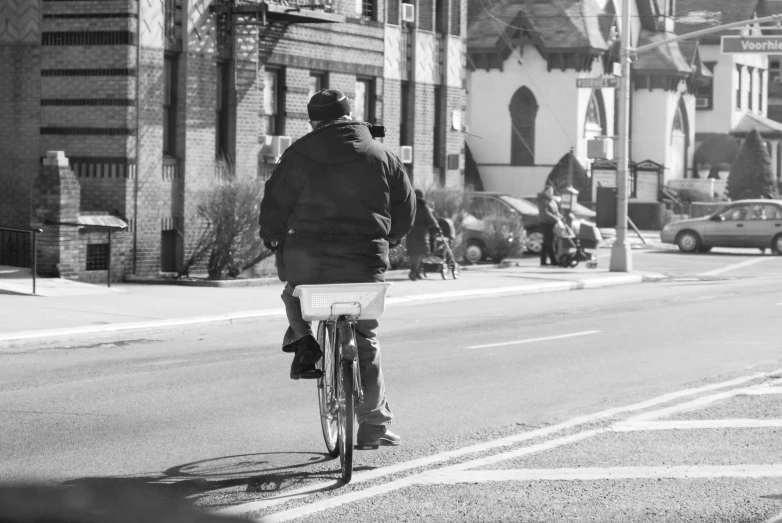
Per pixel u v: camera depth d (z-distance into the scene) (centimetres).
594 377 1817
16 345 2198
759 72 11175
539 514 1022
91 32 3444
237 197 3528
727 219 5866
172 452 1263
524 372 1869
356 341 1169
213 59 3741
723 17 10475
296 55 4125
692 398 1616
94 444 1300
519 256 4772
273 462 1216
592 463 1218
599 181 7806
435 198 4394
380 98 4612
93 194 3466
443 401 1599
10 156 3547
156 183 3538
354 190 1135
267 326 2606
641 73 9075
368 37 4519
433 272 3900
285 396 1630
